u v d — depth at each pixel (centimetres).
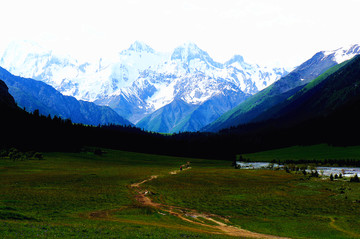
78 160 19650
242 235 4444
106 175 12550
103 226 3947
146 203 6781
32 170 13238
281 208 6869
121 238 3234
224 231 4691
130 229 3841
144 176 12862
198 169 18438
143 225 4362
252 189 9931
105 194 7656
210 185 10800
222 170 17788
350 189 9662
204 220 5491
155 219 5188
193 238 3588
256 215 6144
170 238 3456
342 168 19800
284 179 13125
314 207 7012
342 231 4969
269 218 5906
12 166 14338
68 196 7044
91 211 5472
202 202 7319
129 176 12562
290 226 5266
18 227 3297
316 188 10200
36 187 8462
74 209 5553
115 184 9869
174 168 18575
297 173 15900
